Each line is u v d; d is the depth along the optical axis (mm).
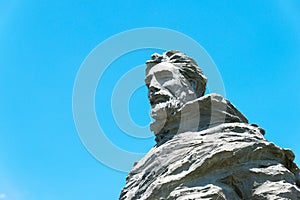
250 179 24188
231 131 25484
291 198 23750
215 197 23312
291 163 25578
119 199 25391
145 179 25062
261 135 25859
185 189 23625
